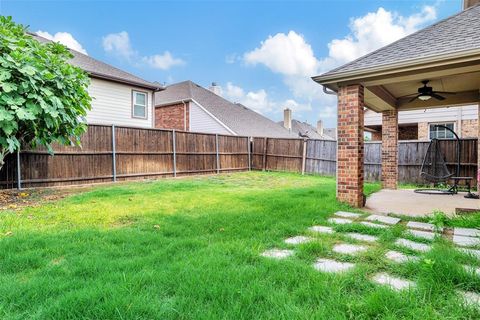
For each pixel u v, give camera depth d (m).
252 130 19.38
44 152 7.36
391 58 4.94
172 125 18.81
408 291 1.94
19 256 2.53
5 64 4.73
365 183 10.05
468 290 2.02
